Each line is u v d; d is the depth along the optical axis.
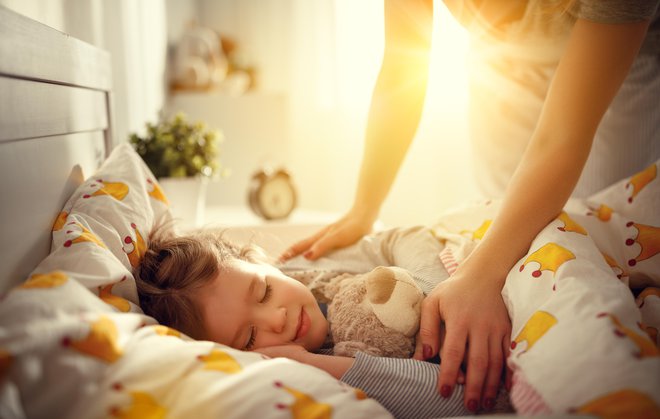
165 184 1.35
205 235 0.88
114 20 1.45
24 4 0.78
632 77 1.10
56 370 0.42
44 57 0.69
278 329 0.69
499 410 0.57
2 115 0.55
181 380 0.48
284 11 2.75
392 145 1.01
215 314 0.69
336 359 0.65
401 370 0.60
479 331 0.60
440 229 0.94
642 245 0.78
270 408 0.46
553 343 0.51
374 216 1.02
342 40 2.36
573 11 0.75
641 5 0.65
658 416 0.39
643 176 0.85
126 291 0.65
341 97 2.39
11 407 0.37
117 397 0.43
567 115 0.69
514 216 0.68
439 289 0.66
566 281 0.58
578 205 0.90
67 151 0.81
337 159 2.46
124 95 1.53
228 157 2.42
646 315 0.67
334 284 0.81
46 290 0.49
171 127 1.44
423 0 0.97
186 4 2.73
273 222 1.66
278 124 2.43
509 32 1.03
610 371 0.44
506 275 0.66
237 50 2.75
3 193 0.54
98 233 0.70
